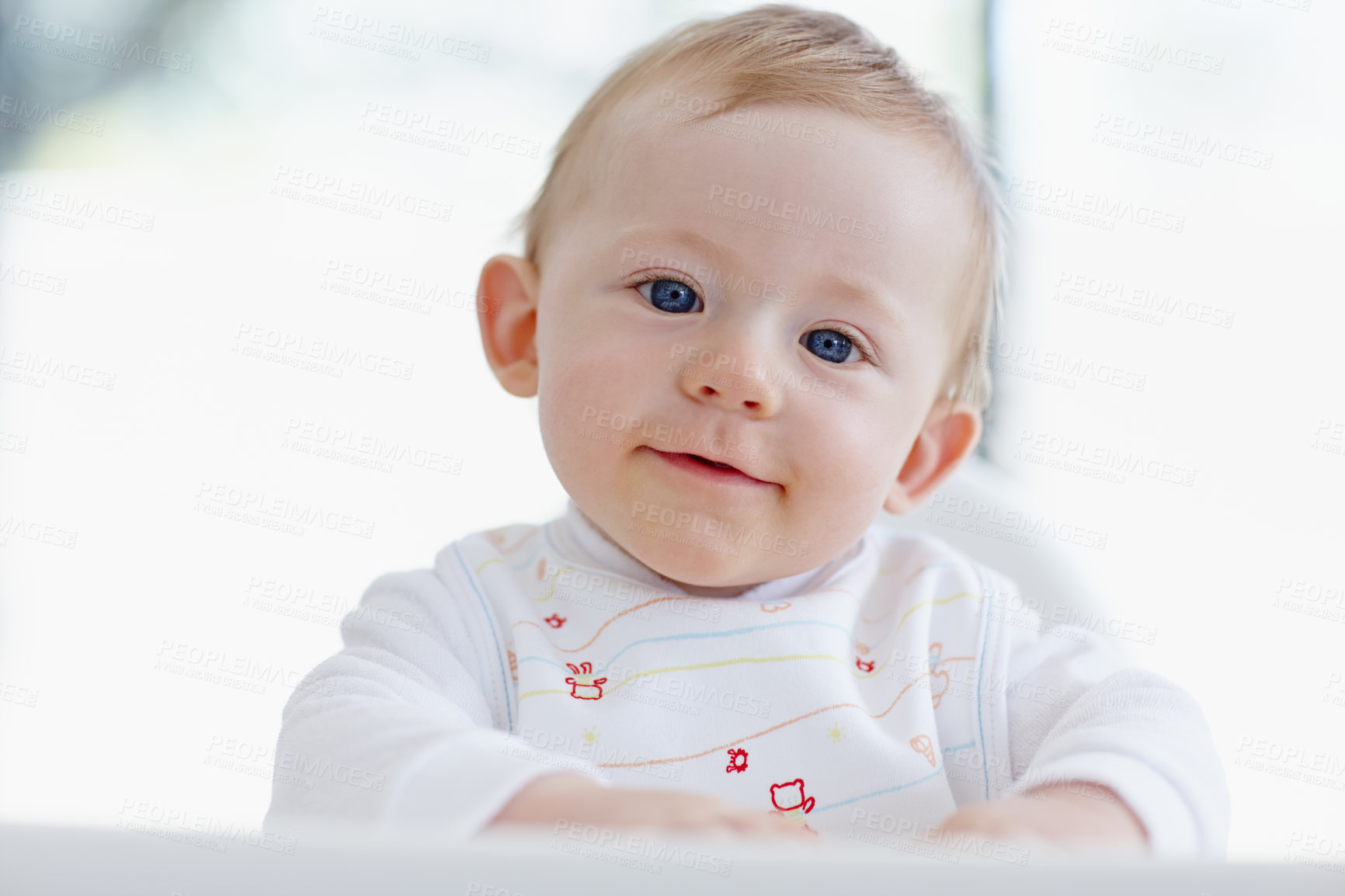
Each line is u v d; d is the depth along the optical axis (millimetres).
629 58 1206
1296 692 1760
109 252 2770
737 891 385
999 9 2416
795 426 959
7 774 1788
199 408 2543
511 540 1143
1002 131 2330
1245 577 1949
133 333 2617
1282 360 2117
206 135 2924
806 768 910
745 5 1839
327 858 388
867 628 1062
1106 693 916
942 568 1107
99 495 2408
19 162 2816
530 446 2523
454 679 933
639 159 1008
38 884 379
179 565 2295
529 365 1210
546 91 2939
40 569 2264
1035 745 987
